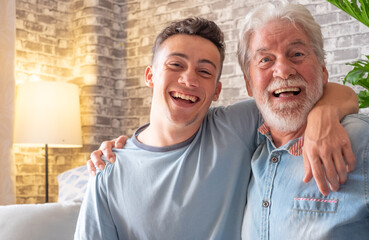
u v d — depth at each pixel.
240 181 1.45
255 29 1.40
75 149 3.84
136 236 1.52
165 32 1.54
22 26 3.67
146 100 3.79
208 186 1.44
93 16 3.81
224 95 3.42
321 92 1.35
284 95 1.34
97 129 3.78
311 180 1.23
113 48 3.92
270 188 1.31
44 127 3.25
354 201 1.14
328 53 3.03
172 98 1.51
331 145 1.13
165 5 3.74
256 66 1.39
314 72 1.33
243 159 1.47
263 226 1.30
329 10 3.04
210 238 1.42
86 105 3.79
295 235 1.22
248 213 1.38
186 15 3.62
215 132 1.52
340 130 1.16
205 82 1.51
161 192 1.49
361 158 1.16
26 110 3.29
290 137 1.39
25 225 2.11
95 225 1.56
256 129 1.50
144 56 3.82
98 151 1.68
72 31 3.95
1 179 3.18
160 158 1.52
